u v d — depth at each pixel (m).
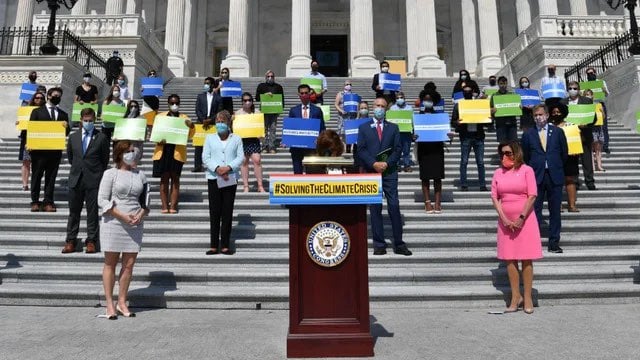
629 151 12.20
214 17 30.88
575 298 5.78
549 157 7.16
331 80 20.17
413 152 12.42
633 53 14.08
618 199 9.10
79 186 7.14
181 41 24.58
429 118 8.38
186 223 8.12
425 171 8.42
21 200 9.00
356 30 23.45
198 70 29.84
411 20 24.58
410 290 5.84
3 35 15.95
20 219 8.25
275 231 7.71
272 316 5.21
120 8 25.45
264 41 30.58
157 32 30.48
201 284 6.15
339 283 3.95
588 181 9.77
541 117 7.27
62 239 7.45
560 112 8.41
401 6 30.48
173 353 3.88
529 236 5.35
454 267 6.67
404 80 19.95
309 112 9.51
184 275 6.15
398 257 6.68
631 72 13.80
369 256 6.73
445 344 4.11
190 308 5.61
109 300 5.11
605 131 11.91
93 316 5.18
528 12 25.50
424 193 8.51
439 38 30.70
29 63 13.79
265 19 30.78
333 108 15.85
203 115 10.35
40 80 13.70
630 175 10.66
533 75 19.20
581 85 12.20
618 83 14.44
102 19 19.23
